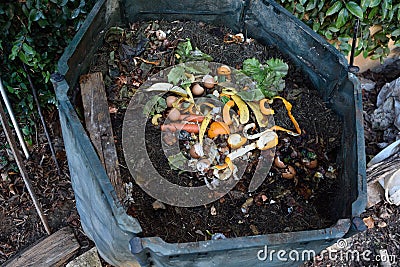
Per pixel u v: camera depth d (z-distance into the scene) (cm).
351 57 183
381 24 237
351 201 149
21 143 212
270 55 213
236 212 175
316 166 188
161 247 125
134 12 211
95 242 186
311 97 201
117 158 175
